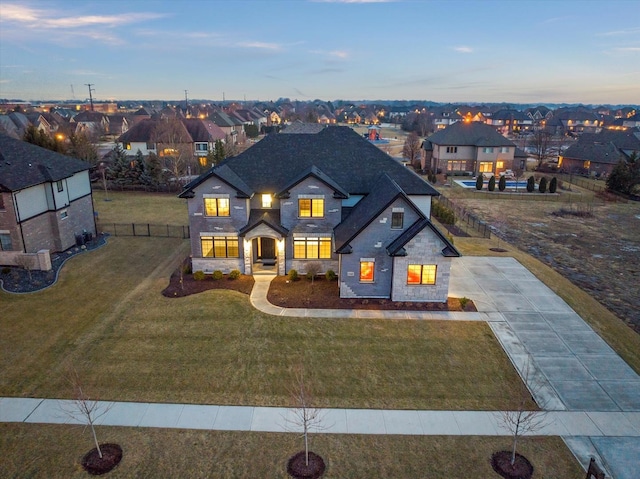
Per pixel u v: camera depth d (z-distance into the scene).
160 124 75.31
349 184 30.80
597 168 79.31
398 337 22.41
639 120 169.12
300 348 21.23
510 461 14.72
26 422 16.09
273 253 32.25
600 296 30.41
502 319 24.64
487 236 42.28
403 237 25.44
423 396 18.08
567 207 57.72
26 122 112.31
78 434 15.56
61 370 19.17
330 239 29.56
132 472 13.95
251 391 18.12
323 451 15.02
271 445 15.26
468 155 79.88
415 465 14.52
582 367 20.47
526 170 85.69
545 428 16.48
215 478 13.80
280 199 28.75
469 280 30.12
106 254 34.06
